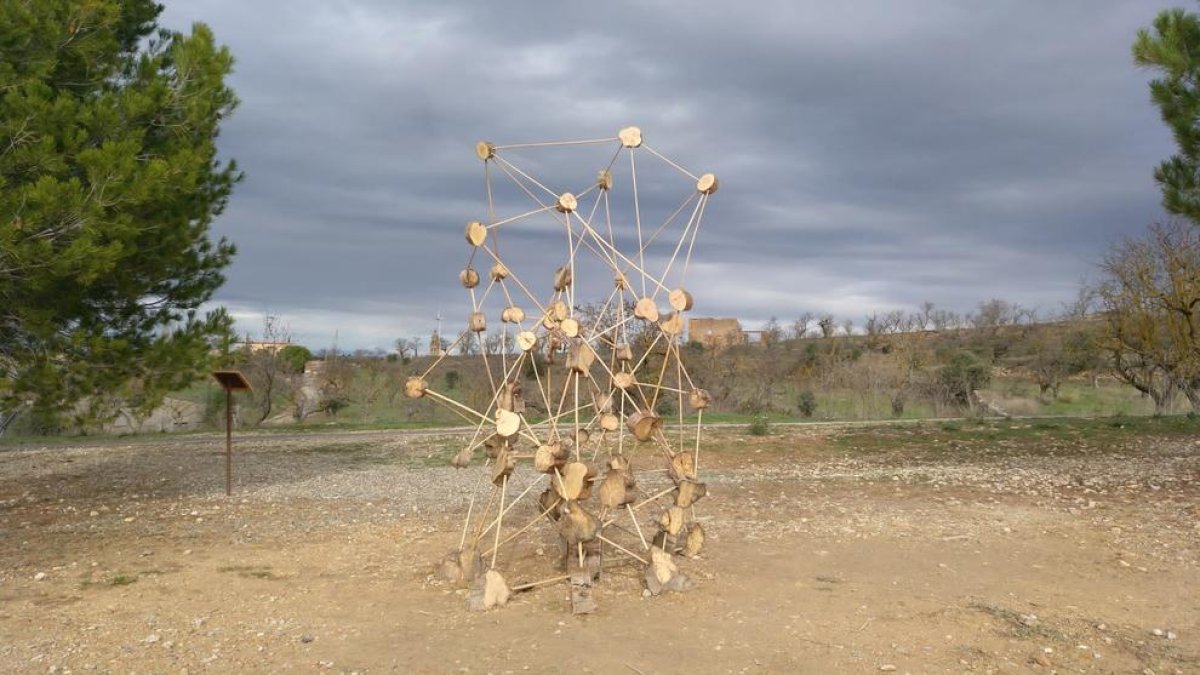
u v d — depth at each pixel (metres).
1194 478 11.68
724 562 6.94
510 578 6.48
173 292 10.72
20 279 8.26
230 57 9.74
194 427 23.17
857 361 31.47
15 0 8.16
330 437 19.02
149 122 9.10
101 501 10.55
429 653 4.87
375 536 8.26
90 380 9.41
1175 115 11.53
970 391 27.44
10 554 7.58
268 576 6.72
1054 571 6.78
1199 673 4.64
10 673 4.61
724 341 34.94
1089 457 14.24
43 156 7.89
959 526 8.55
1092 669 4.69
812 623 5.37
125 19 10.88
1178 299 20.89
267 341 29.20
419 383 6.38
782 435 17.52
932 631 5.25
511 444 6.35
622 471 6.26
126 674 4.59
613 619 5.44
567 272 6.43
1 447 17.19
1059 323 34.28
